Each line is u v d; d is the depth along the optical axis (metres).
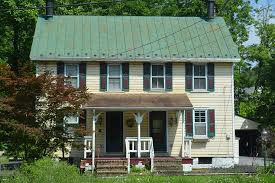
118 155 32.34
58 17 36.59
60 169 18.67
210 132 33.78
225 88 34.22
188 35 35.88
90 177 18.22
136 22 37.03
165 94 33.75
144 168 30.02
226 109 34.12
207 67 34.12
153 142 33.41
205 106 33.94
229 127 34.03
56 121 24.36
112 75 33.72
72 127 25.53
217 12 48.78
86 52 33.41
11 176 17.86
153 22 37.12
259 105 48.53
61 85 24.50
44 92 23.88
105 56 33.25
